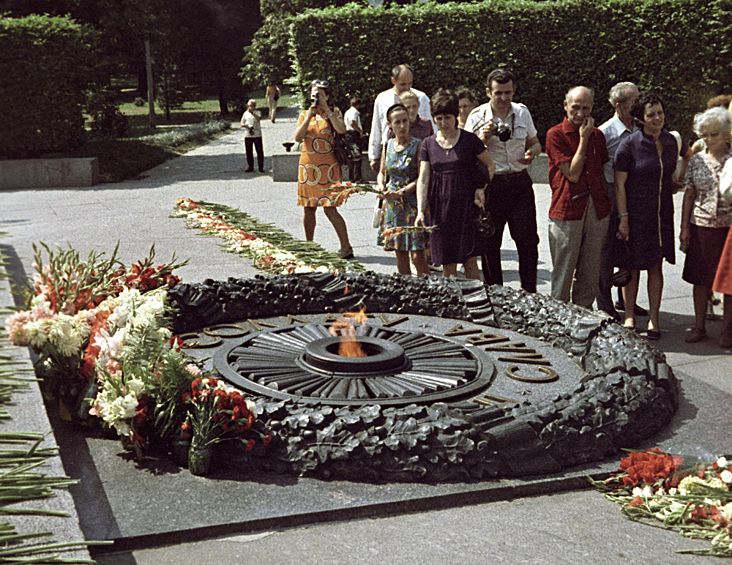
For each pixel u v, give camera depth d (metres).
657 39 14.17
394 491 2.98
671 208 5.52
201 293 5.10
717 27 13.83
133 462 3.15
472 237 5.67
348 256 7.96
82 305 3.67
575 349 4.63
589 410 3.45
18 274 3.27
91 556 2.52
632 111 5.46
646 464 3.11
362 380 3.90
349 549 2.61
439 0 16.75
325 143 7.71
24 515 2.40
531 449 3.19
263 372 3.96
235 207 11.17
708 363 4.86
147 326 3.29
